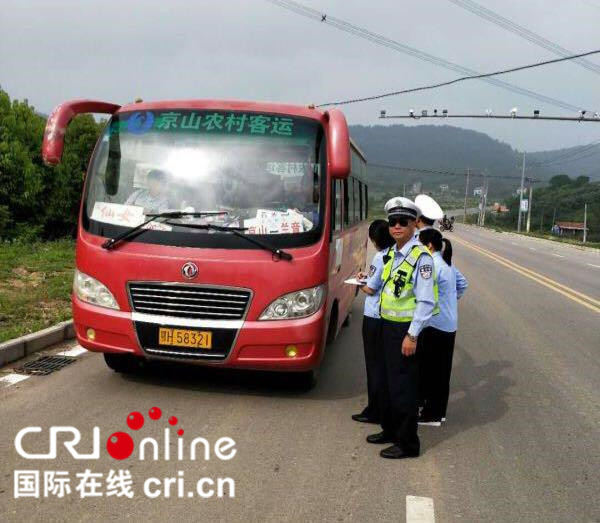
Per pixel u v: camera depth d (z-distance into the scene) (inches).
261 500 154.8
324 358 294.8
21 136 557.6
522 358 316.2
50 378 237.3
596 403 248.8
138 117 237.1
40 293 355.6
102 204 226.4
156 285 212.7
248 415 212.1
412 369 185.2
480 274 706.2
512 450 197.2
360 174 385.4
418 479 171.9
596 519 154.2
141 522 142.0
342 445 192.2
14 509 144.6
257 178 224.2
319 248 218.2
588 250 1537.9
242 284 209.8
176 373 249.9
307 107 246.8
